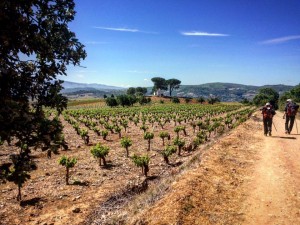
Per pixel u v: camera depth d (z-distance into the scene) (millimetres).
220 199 8750
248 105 129750
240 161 13320
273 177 10906
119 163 18297
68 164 13953
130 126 42312
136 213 8547
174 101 147000
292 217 7555
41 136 4680
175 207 7730
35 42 4527
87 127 40781
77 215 10406
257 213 7859
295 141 18859
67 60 5156
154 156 20469
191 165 13281
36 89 4773
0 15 4086
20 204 11477
